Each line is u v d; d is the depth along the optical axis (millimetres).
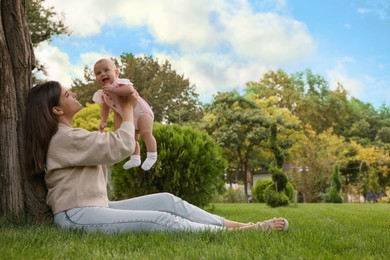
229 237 3320
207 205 10812
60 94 3730
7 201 4059
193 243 3061
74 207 3527
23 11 4391
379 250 3256
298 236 3557
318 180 26531
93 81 44625
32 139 3688
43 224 3850
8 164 4074
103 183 3705
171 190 9812
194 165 9914
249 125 34781
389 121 55344
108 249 2928
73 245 2961
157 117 45969
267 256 2670
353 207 14695
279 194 15062
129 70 47469
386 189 37312
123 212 3512
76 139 3545
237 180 43688
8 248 2820
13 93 4168
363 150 38531
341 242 3482
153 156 4227
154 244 3059
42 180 4176
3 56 4133
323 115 53531
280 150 15961
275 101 41562
